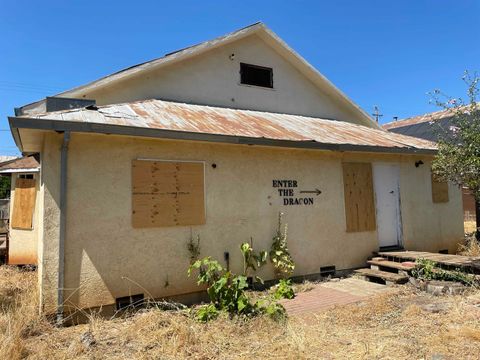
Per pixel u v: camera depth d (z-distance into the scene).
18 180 12.20
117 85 9.66
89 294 6.41
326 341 5.07
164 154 7.37
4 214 17.50
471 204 25.02
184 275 7.32
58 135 6.41
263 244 8.39
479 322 5.40
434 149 10.64
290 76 12.29
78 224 6.43
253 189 8.38
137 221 6.95
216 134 7.31
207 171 7.83
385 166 10.63
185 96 10.41
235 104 11.13
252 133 8.09
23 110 9.15
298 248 8.88
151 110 8.37
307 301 7.16
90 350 4.87
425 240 11.05
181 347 4.84
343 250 9.55
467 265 7.83
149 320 5.73
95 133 6.37
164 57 9.95
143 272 6.92
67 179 6.39
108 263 6.62
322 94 12.96
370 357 4.48
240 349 4.84
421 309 6.21
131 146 7.04
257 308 6.09
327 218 9.39
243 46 11.45
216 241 7.78
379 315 6.12
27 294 7.28
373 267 9.49
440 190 11.59
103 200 6.68
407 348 4.69
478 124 7.57
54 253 6.20
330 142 8.79
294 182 8.98
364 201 10.08
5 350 4.57
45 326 5.76
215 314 5.82
